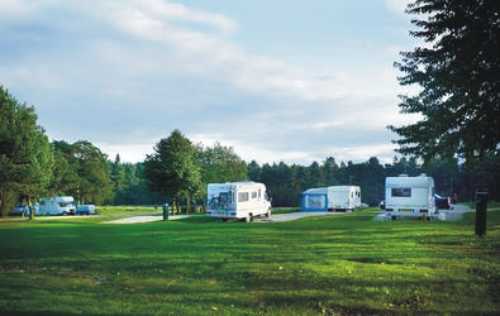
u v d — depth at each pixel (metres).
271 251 13.62
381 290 9.03
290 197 96.19
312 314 7.66
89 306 7.93
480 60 11.42
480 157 16.95
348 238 16.78
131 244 15.66
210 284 9.61
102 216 48.50
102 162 85.50
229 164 68.81
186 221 35.81
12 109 44.22
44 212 58.88
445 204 47.19
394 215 32.53
